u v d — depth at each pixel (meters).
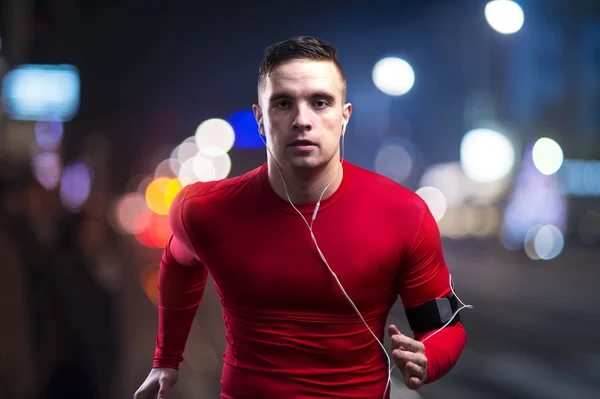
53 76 29.81
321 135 2.99
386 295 3.15
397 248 3.09
